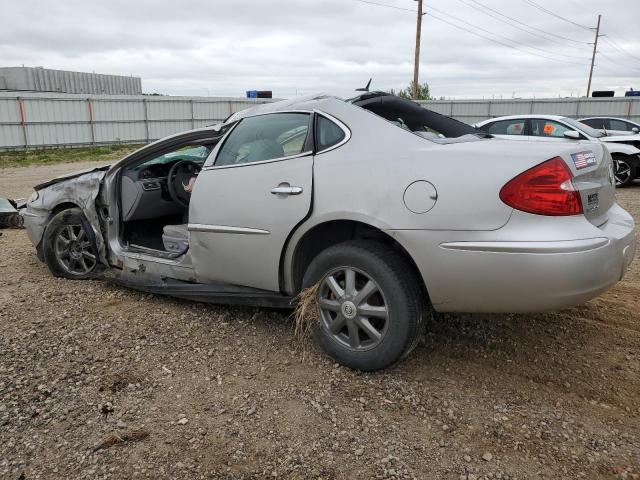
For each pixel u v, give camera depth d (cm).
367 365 312
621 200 944
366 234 324
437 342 360
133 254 447
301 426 270
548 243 260
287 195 328
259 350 353
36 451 252
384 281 297
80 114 3056
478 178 274
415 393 299
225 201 360
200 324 395
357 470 239
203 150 542
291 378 316
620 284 466
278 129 350
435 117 380
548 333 371
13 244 652
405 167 293
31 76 4194
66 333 379
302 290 336
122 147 3039
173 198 474
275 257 340
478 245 271
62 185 489
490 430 266
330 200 311
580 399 293
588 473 235
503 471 237
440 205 279
